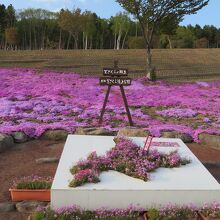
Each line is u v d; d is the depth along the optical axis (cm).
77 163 950
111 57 4159
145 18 3075
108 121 1870
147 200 855
